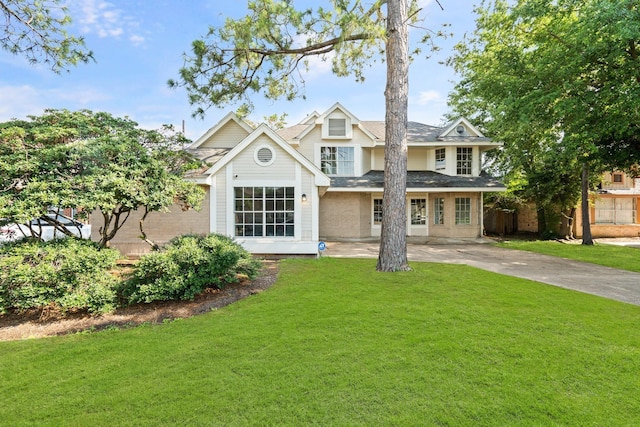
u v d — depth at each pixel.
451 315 5.05
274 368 3.49
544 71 11.12
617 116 9.92
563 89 10.55
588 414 2.71
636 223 20.53
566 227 19.17
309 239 11.04
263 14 8.63
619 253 12.74
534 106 11.09
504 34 14.94
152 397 2.99
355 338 4.23
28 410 2.84
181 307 5.69
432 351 3.85
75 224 6.79
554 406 2.82
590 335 4.30
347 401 2.90
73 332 4.70
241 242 10.43
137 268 6.00
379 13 9.73
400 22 8.59
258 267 7.37
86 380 3.31
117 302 5.70
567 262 10.74
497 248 14.29
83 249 5.50
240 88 10.34
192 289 5.88
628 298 6.38
